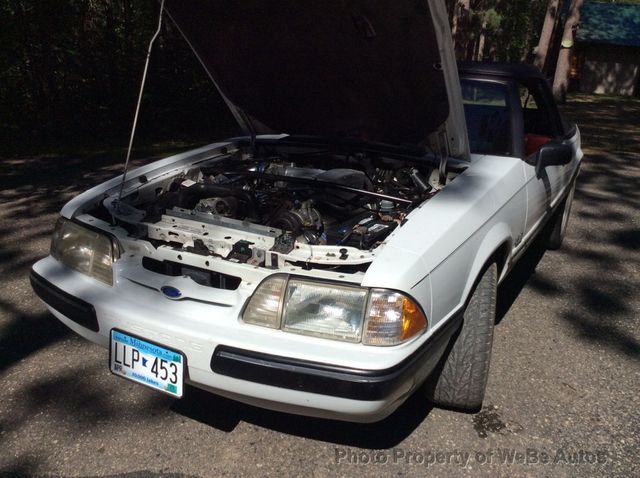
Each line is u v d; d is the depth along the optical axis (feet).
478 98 11.07
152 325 6.91
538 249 15.11
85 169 23.26
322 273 6.60
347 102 9.80
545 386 9.11
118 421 8.20
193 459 7.50
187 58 32.07
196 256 7.26
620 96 77.87
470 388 8.12
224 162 10.98
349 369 6.15
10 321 10.78
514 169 9.73
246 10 8.63
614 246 15.38
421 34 7.56
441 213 7.75
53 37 29.01
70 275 8.01
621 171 24.23
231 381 6.56
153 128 32.19
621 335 10.73
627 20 83.61
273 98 10.52
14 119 29.09
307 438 7.93
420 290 6.56
